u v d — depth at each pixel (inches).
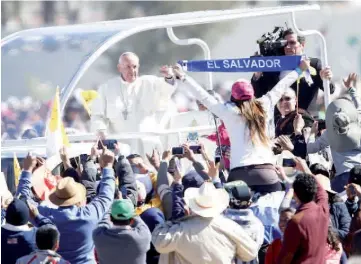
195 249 933.8
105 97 1316.4
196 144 1144.2
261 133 1080.2
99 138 1125.7
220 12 1327.5
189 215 948.0
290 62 1151.6
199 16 1290.6
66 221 968.9
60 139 1143.6
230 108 1083.9
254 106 1082.7
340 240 1052.5
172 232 938.7
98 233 943.7
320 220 930.7
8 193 1039.0
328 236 989.8
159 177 1034.7
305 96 1364.4
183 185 1025.5
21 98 1320.1
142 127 1312.7
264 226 1032.8
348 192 1097.4
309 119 1312.7
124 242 938.1
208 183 950.4
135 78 1318.9
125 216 941.2
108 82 1321.4
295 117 1250.6
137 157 1084.5
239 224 968.9
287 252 924.6
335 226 1064.8
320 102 1369.3
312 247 924.6
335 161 1222.3
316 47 1818.4
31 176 1034.1
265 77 1366.9
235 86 1087.6
